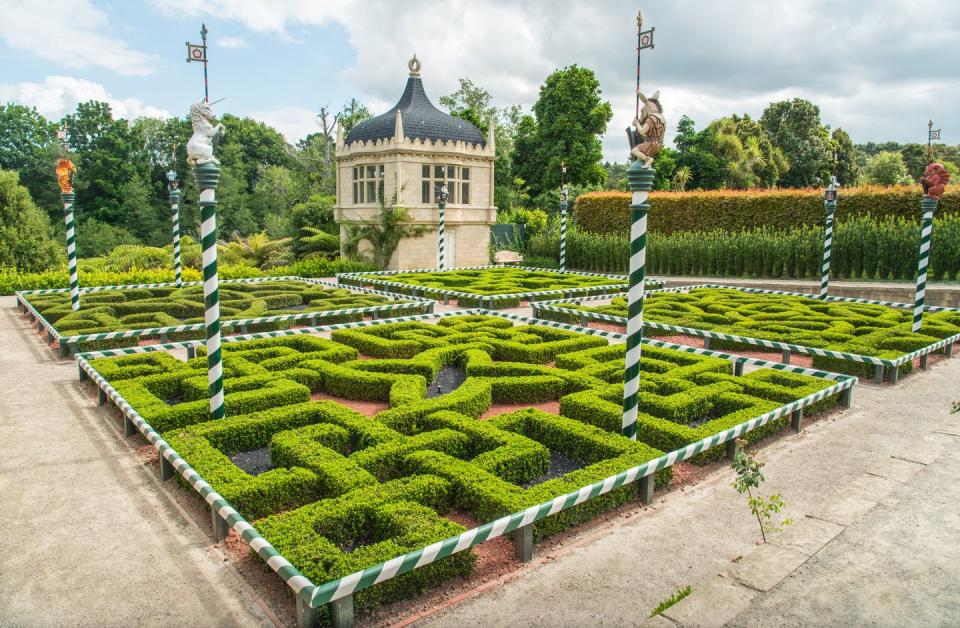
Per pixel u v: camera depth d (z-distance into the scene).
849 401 9.65
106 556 5.50
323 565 4.59
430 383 10.35
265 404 8.56
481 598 4.88
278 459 6.96
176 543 5.73
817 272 24.92
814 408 9.17
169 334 13.93
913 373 11.87
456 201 29.38
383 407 9.44
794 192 27.91
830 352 11.59
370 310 16.20
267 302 17.78
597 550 5.61
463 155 29.06
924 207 12.94
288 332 13.55
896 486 6.69
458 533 4.99
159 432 7.82
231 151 55.69
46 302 16.58
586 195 33.66
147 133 56.81
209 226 7.38
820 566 5.00
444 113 30.30
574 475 6.11
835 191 18.25
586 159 42.91
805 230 25.77
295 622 4.64
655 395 8.64
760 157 46.62
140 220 51.16
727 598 4.55
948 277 22.89
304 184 50.75
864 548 5.30
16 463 7.43
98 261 32.56
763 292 20.48
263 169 58.34
